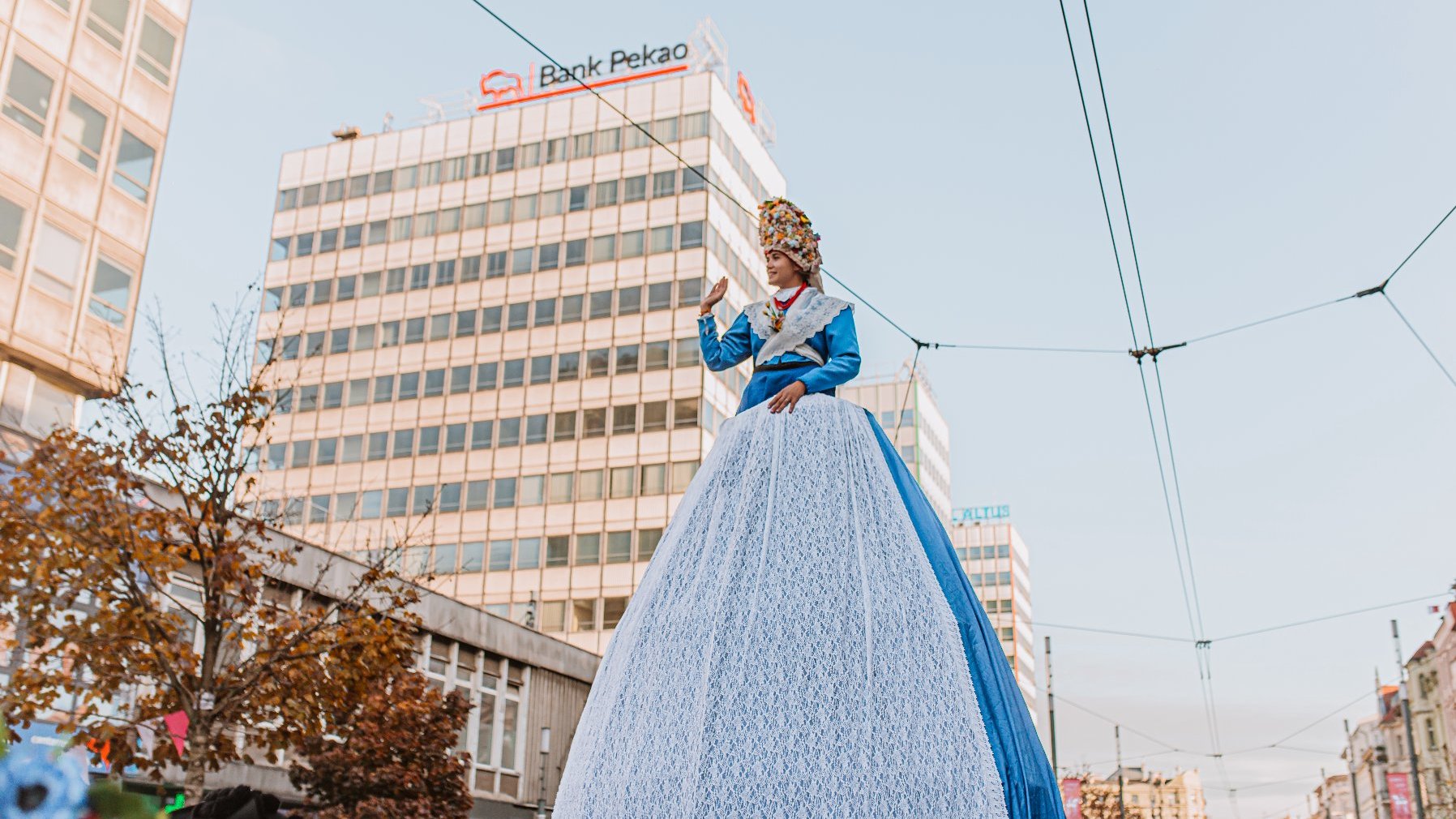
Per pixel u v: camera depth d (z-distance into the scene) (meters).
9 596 14.62
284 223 61.16
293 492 56.09
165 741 15.43
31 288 24.44
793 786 3.23
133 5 27.81
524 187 58.22
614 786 3.38
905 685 3.39
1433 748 73.88
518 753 32.53
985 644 3.61
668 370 53.31
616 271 55.38
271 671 16.02
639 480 52.19
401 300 58.22
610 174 56.94
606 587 51.22
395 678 19.50
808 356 4.18
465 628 30.42
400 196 60.00
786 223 4.33
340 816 18.94
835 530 3.69
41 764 2.64
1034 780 3.37
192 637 20.92
